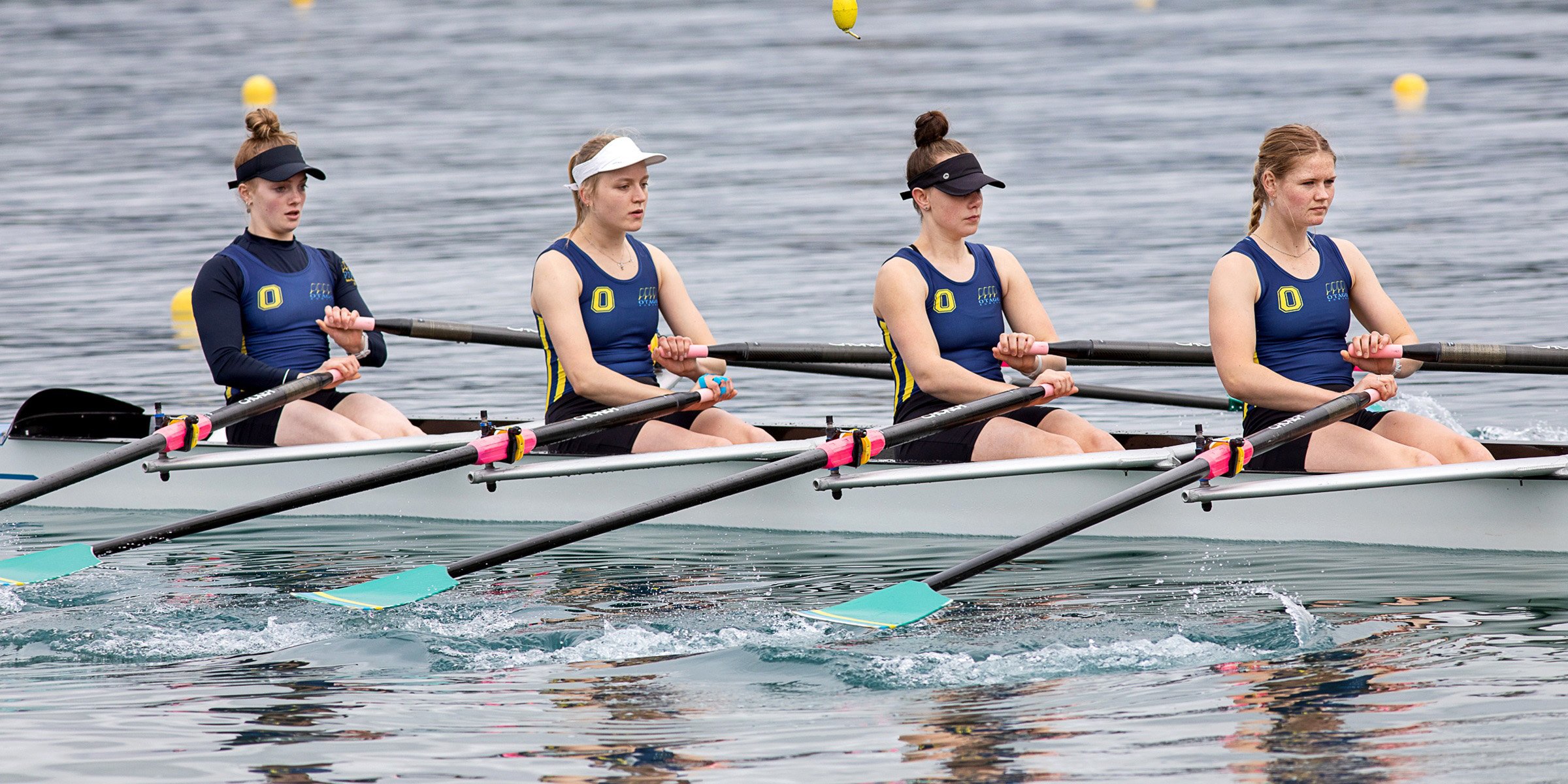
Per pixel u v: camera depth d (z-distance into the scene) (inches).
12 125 4751.5
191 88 5551.2
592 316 1191.6
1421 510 1008.9
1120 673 741.3
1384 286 2193.7
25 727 687.1
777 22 7485.2
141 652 821.9
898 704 704.4
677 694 726.5
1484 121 4141.2
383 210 3284.9
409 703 718.5
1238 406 1101.1
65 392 1381.6
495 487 1242.6
